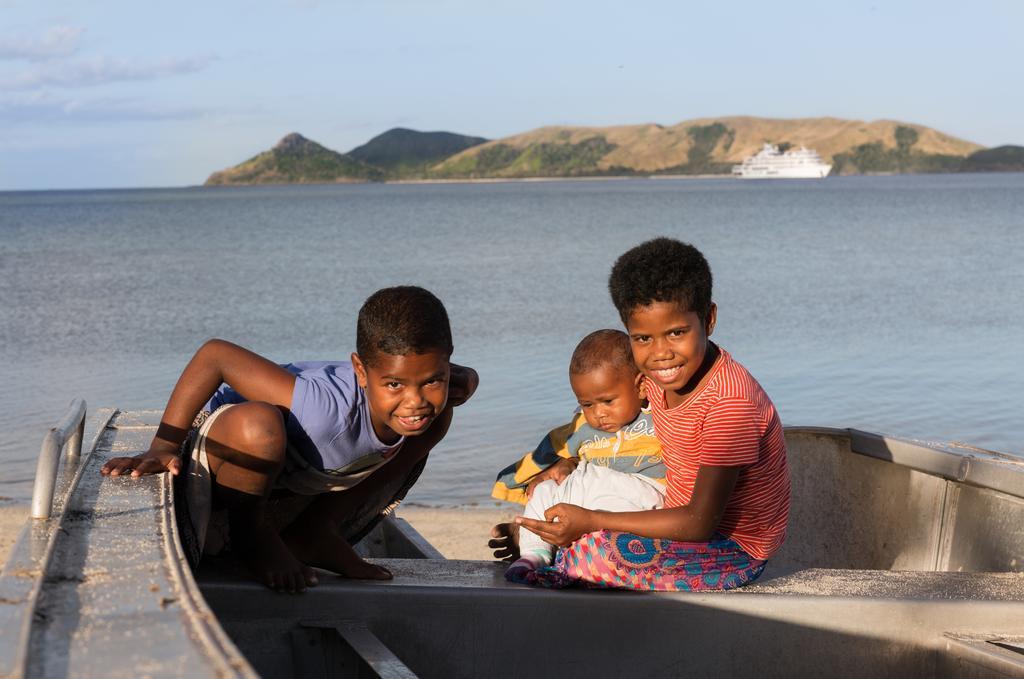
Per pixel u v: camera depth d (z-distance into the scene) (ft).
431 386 8.50
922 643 9.01
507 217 213.46
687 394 9.11
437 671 8.74
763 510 9.46
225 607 8.45
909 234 137.18
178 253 121.08
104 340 53.98
